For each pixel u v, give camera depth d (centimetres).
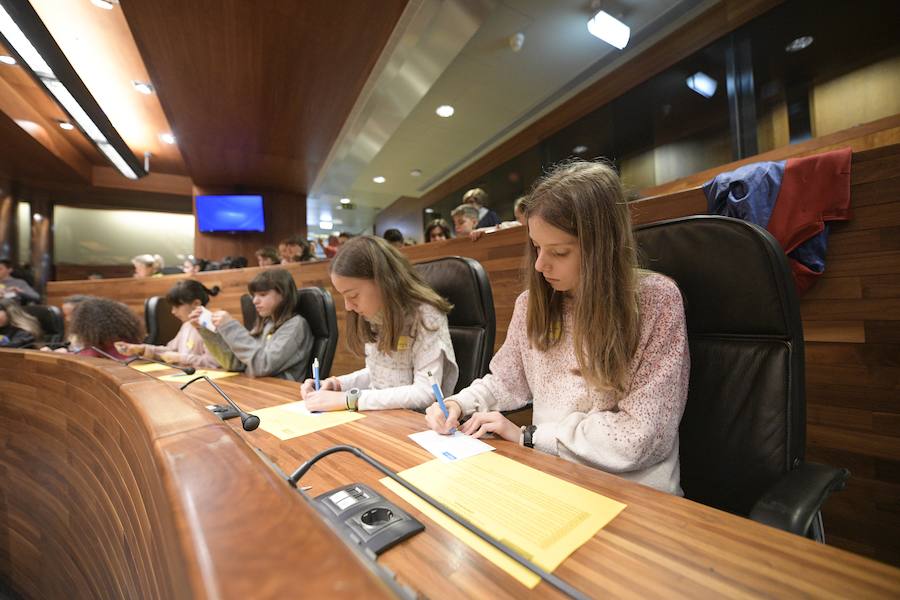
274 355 157
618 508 45
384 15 263
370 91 336
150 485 36
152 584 40
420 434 73
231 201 577
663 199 144
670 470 67
